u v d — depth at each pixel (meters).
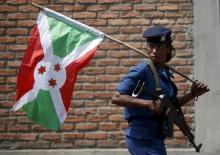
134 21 13.80
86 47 10.23
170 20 13.75
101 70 13.83
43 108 10.25
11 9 14.11
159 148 8.86
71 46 10.25
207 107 13.50
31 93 10.23
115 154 13.58
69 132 13.83
